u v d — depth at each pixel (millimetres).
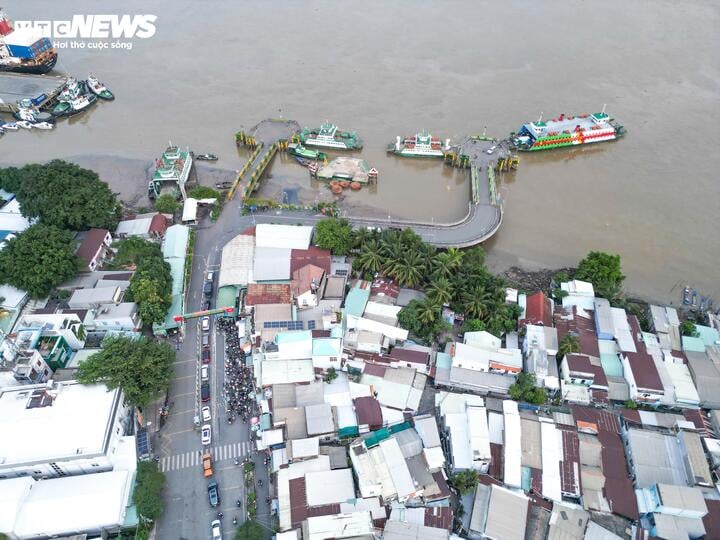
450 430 85812
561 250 131625
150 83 198125
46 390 84125
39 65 193000
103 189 127500
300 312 104688
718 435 89062
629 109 182750
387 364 96625
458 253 112750
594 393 94438
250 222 132750
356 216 138750
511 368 95312
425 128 172875
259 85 196125
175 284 112562
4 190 132750
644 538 74500
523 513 75688
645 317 109938
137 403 86750
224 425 89875
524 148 162375
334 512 74688
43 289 105250
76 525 72938
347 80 198500
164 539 76062
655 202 146375
